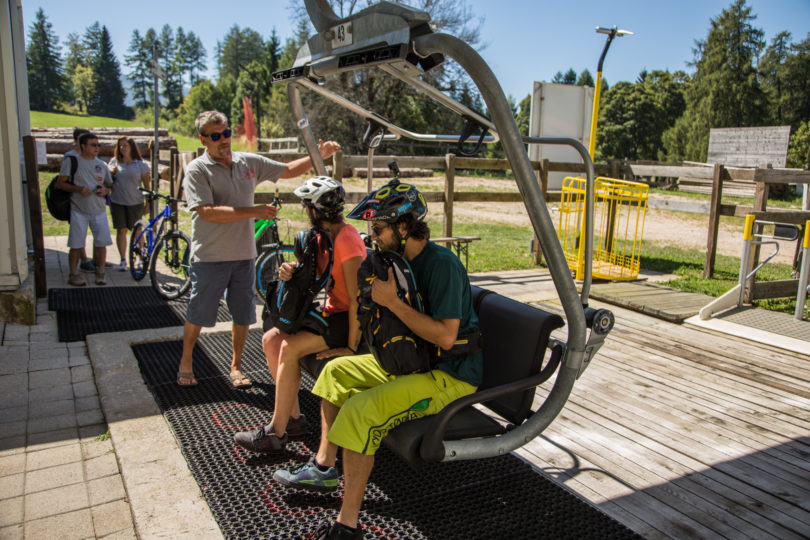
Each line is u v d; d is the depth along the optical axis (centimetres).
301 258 283
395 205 227
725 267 943
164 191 1070
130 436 311
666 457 315
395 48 225
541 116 882
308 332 290
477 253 1030
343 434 218
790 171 727
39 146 768
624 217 1664
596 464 306
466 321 240
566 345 234
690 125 5606
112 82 13862
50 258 832
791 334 536
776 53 5878
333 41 268
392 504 261
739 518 261
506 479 285
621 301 648
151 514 245
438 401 233
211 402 361
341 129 3203
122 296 628
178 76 16012
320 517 248
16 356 435
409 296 225
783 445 331
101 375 391
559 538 240
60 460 295
